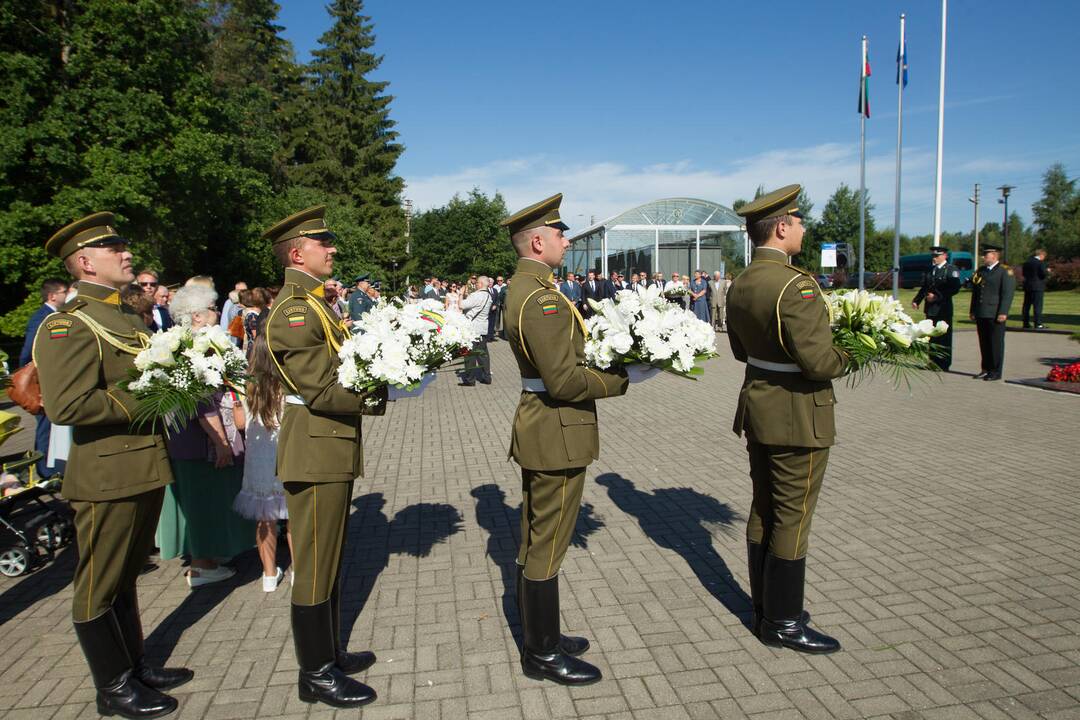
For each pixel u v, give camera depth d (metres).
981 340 10.94
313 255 3.16
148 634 3.72
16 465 4.93
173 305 4.70
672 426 8.43
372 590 4.18
